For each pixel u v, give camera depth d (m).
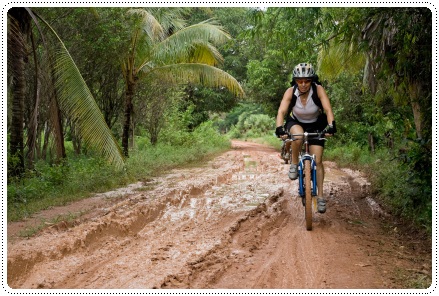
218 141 28.97
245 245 5.56
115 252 5.33
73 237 5.60
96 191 9.48
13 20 9.30
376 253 5.25
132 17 14.27
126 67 15.67
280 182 10.82
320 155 6.56
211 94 30.66
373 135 16.38
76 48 13.15
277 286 4.28
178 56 15.95
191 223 6.72
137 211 7.16
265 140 41.31
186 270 4.60
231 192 9.40
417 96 7.38
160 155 17.27
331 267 4.75
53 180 9.88
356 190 9.70
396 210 7.29
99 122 9.24
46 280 4.41
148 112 21.69
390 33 7.41
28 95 12.68
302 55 8.30
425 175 6.43
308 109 6.46
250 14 7.95
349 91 16.02
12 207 7.65
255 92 26.64
